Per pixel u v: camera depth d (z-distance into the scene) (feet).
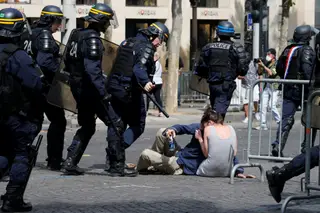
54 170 32.78
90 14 29.81
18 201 22.18
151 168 31.42
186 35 113.09
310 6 121.08
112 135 30.42
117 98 30.81
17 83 21.34
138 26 112.68
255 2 65.16
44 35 30.48
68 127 55.47
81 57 29.40
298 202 24.29
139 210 22.93
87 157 40.06
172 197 25.32
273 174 22.95
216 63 35.06
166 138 31.48
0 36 21.62
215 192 26.50
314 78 22.62
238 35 37.17
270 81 30.53
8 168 22.35
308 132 22.11
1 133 21.81
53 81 30.14
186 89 78.95
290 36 120.57
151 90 30.55
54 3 102.17
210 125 30.71
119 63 30.78
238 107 70.33
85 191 26.55
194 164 31.09
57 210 22.79
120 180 29.48
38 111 29.07
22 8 99.86
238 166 29.04
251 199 25.08
